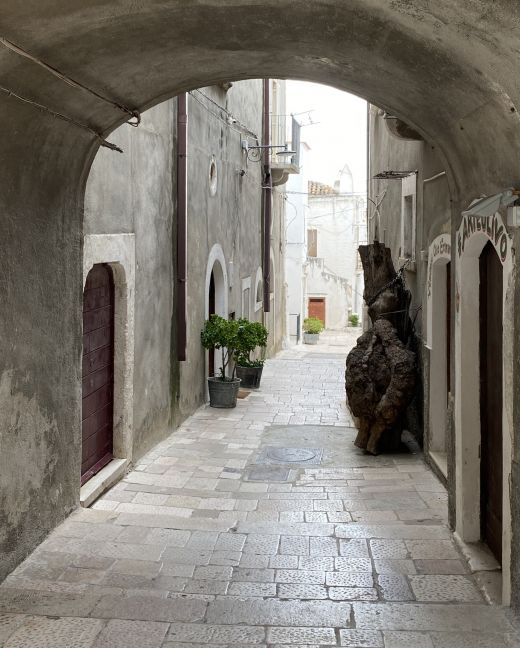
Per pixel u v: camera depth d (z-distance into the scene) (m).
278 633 4.17
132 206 8.48
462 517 5.77
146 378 9.33
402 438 10.27
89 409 7.60
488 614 4.39
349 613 4.46
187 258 11.46
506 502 4.50
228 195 15.16
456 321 5.88
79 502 6.62
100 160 7.32
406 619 4.37
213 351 14.13
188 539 5.86
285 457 9.46
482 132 4.48
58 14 3.79
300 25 4.44
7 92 4.16
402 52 4.31
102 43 4.39
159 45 4.73
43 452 5.68
